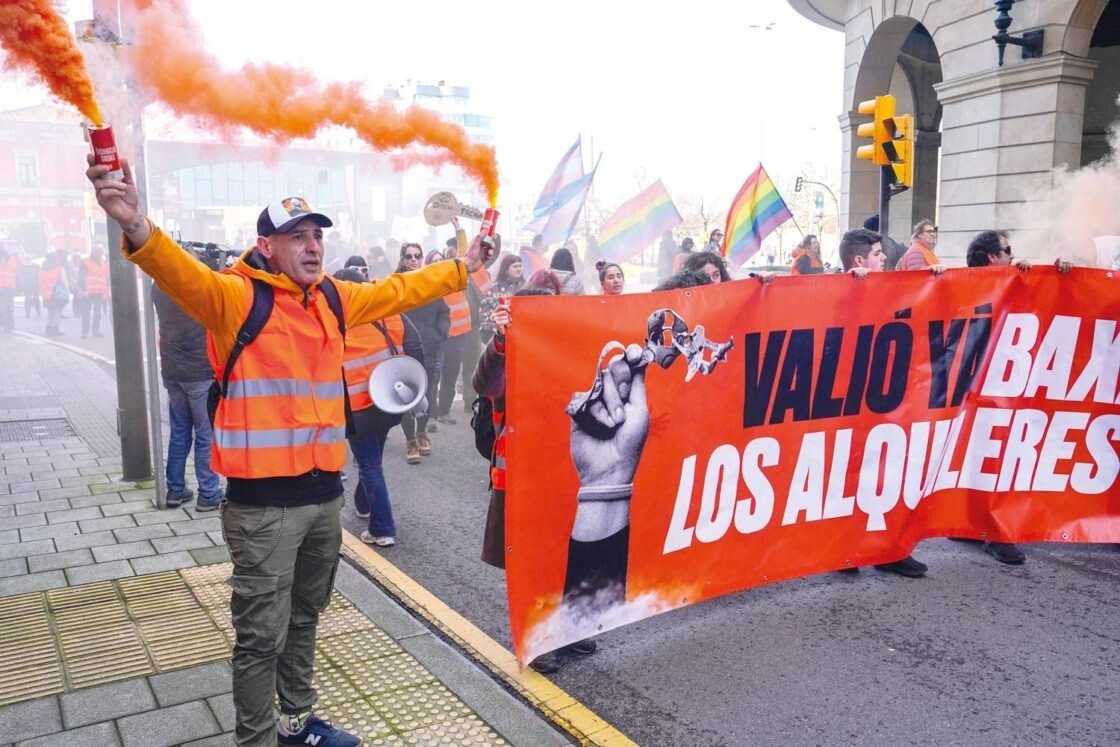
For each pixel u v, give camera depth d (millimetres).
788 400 4496
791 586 4941
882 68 17641
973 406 5109
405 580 5000
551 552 3791
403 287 3219
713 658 4070
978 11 13219
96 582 4758
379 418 5469
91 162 2445
